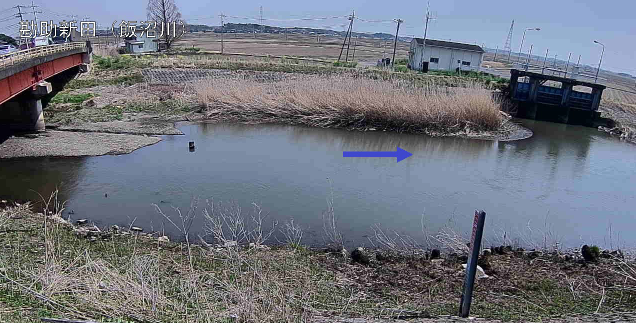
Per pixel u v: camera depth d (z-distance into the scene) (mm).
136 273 5859
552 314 6141
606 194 14922
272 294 5930
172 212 10930
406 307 6352
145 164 15070
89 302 4852
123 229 9672
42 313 4398
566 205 13516
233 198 12188
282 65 35094
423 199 13164
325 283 7266
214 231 8781
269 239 9617
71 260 6926
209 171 14656
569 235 11094
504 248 9484
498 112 24656
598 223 12156
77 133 18688
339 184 14070
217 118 23547
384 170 16234
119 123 20922
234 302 5672
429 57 44656
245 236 9102
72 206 11125
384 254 8992
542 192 14703
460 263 8523
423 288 7328
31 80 17297
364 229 10609
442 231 10609
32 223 9062
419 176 15648
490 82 34062
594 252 9117
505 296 6961
